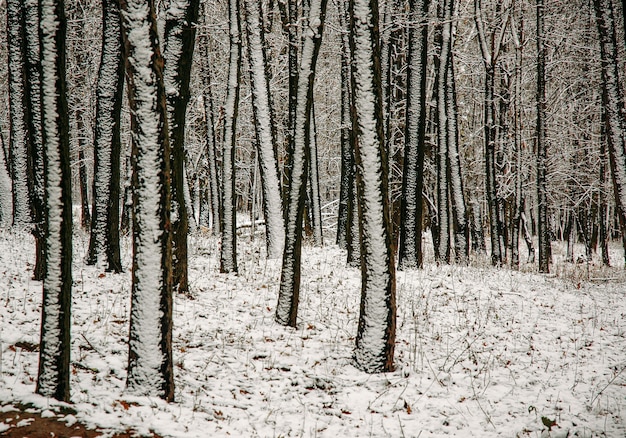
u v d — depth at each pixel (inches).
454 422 243.8
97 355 273.3
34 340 279.4
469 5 879.1
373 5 294.7
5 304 330.0
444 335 389.1
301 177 372.5
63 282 210.1
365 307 301.9
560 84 1032.8
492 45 840.3
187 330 339.0
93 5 743.1
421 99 569.9
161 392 228.2
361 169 297.7
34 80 364.5
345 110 763.4
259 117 535.8
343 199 789.9
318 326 387.5
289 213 374.3
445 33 668.7
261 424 228.4
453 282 551.8
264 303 428.1
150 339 225.5
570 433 228.5
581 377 310.8
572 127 1000.9
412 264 591.5
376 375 295.0
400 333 385.1
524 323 435.5
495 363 334.6
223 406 241.1
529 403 268.2
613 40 446.9
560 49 966.4
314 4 373.1
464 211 705.0
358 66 296.0
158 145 218.8
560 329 423.2
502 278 613.0
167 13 380.5
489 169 821.2
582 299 544.4
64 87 208.4
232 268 526.9
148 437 198.2
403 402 263.1
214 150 852.6
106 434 194.5
